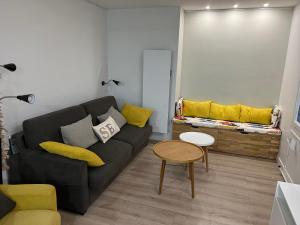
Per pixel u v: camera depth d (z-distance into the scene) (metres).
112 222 2.13
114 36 4.12
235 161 3.54
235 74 4.05
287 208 1.75
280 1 3.25
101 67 4.07
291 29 3.57
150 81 3.96
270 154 3.60
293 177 2.75
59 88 3.02
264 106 4.03
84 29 3.45
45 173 2.16
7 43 2.21
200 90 4.29
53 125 2.52
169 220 2.18
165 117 4.04
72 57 3.23
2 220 1.51
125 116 3.88
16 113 2.39
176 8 3.69
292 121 2.98
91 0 3.40
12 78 2.30
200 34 4.06
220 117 4.06
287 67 3.57
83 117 3.04
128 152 2.88
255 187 2.81
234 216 2.27
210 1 3.33
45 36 2.69
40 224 1.49
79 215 2.21
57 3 2.83
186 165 3.31
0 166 1.96
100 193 2.53
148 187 2.72
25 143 2.30
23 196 1.65
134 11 3.91
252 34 3.83
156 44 3.92
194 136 3.27
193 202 2.47
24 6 2.36
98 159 2.19
